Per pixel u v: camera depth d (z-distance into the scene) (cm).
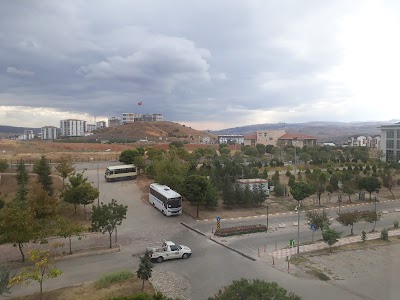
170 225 3338
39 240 2534
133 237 2964
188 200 3853
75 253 2495
